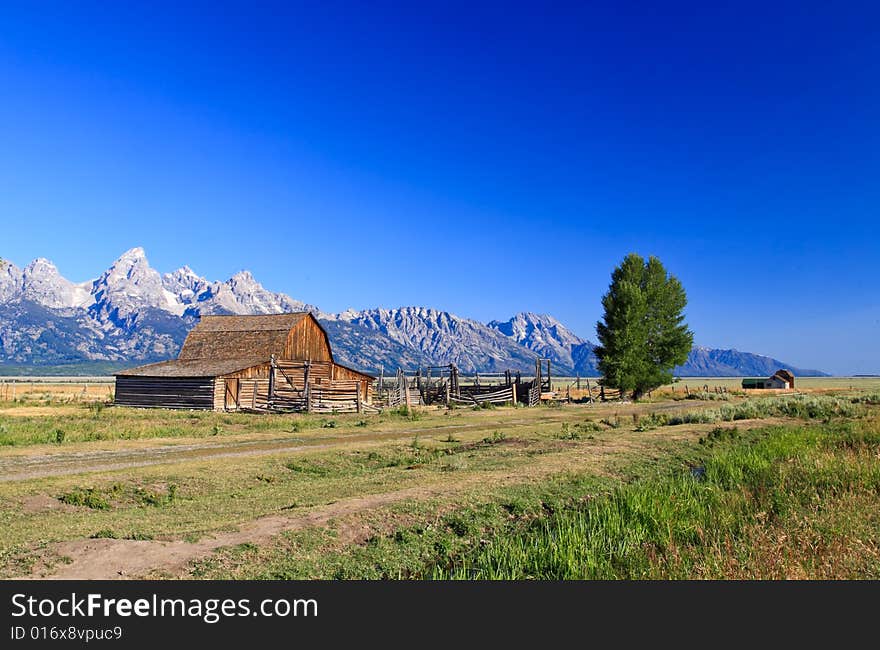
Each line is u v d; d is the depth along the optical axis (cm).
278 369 5353
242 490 1769
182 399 4900
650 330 6888
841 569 998
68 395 7806
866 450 2131
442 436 3145
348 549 1217
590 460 2205
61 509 1469
